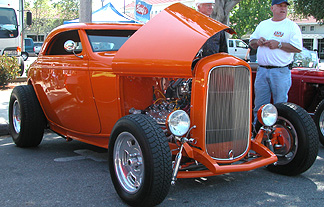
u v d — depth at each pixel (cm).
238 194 366
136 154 339
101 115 428
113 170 353
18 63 1295
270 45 485
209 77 342
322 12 2148
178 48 354
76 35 485
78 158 497
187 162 373
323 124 565
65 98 470
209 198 355
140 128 322
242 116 372
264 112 395
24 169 446
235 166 343
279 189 380
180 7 412
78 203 345
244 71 366
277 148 422
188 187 385
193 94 352
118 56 389
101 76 413
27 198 356
